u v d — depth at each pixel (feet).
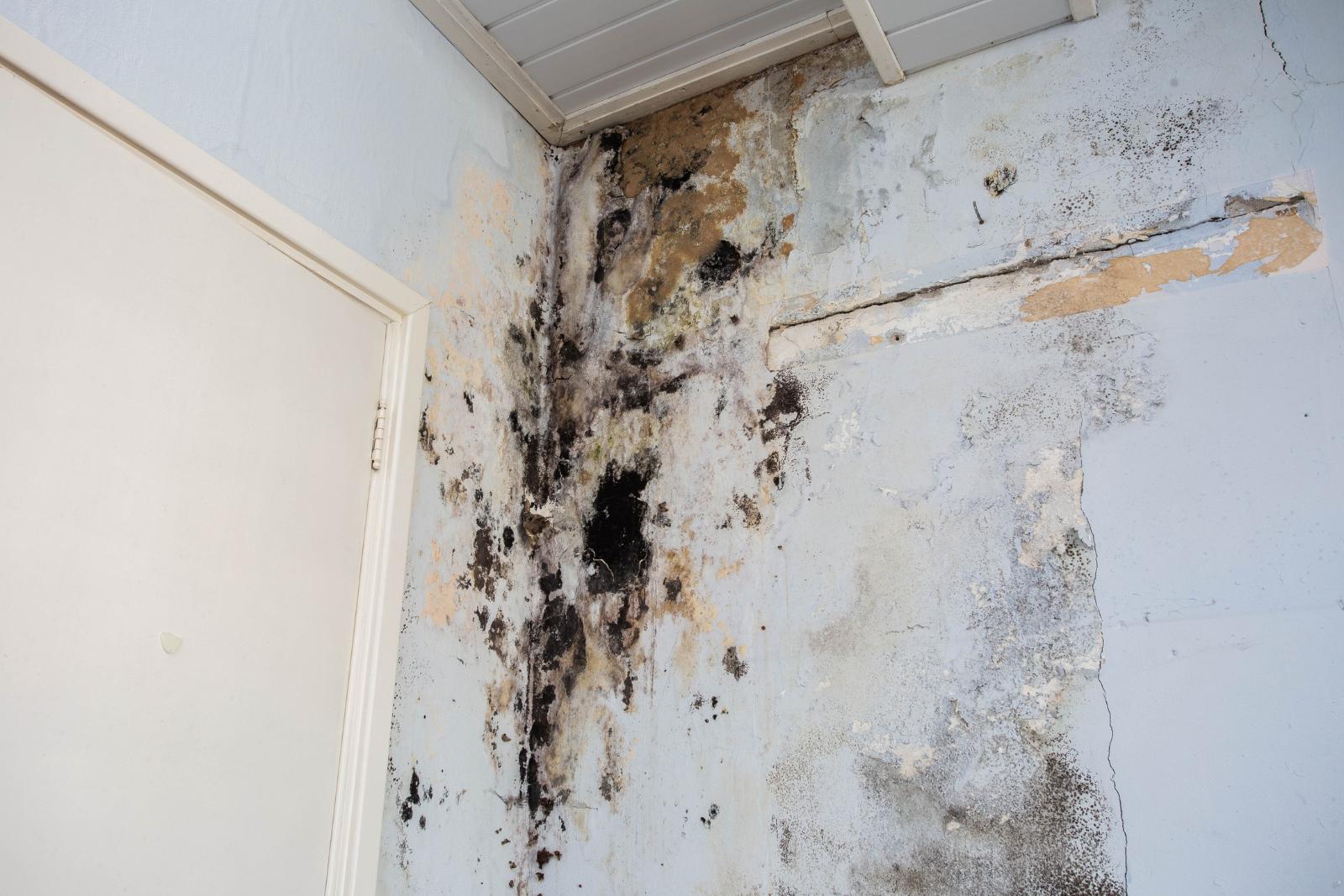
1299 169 5.06
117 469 3.86
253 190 4.69
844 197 6.33
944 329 5.74
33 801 3.39
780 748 5.47
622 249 7.13
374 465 5.25
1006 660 5.03
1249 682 4.49
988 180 5.88
